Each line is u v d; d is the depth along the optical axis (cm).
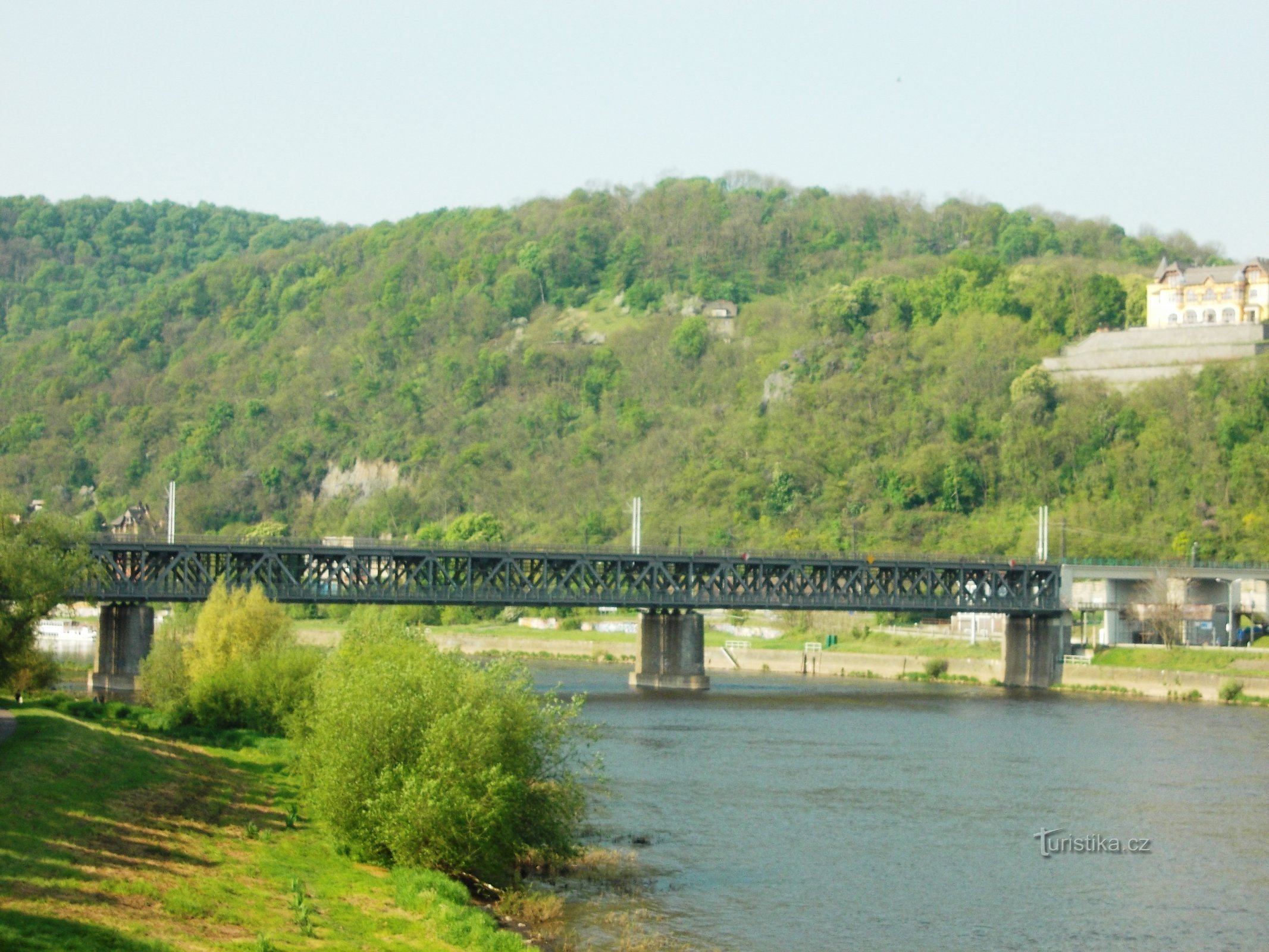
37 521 11625
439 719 7231
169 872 6369
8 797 7056
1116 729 15025
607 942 6675
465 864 7081
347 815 7281
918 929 7269
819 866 8444
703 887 7856
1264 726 15362
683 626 19875
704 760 12350
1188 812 10419
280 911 6150
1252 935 7338
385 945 5888
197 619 13638
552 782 8231
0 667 10956
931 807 10388
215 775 9419
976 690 19962
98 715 11712
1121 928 7394
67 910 5428
